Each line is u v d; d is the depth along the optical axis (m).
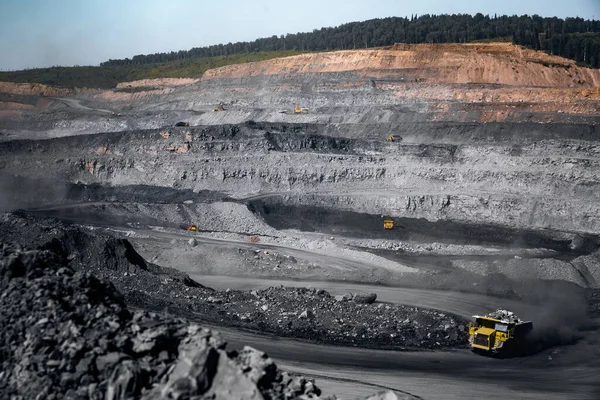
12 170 162.12
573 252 116.00
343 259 96.38
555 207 134.25
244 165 157.25
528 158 149.75
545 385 43.53
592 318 66.94
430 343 52.34
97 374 23.69
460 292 74.19
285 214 138.38
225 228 119.81
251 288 74.69
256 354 24.20
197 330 25.05
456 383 41.81
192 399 21.81
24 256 30.33
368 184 155.00
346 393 36.12
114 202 130.62
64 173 161.38
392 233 125.31
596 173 141.25
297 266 87.75
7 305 26.98
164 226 118.38
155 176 159.25
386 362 45.00
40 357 24.25
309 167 156.12
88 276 28.97
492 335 50.06
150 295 54.06
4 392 23.56
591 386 43.72
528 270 89.62
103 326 25.67
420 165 156.38
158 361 24.05
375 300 67.19
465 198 140.88
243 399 21.77
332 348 46.69
